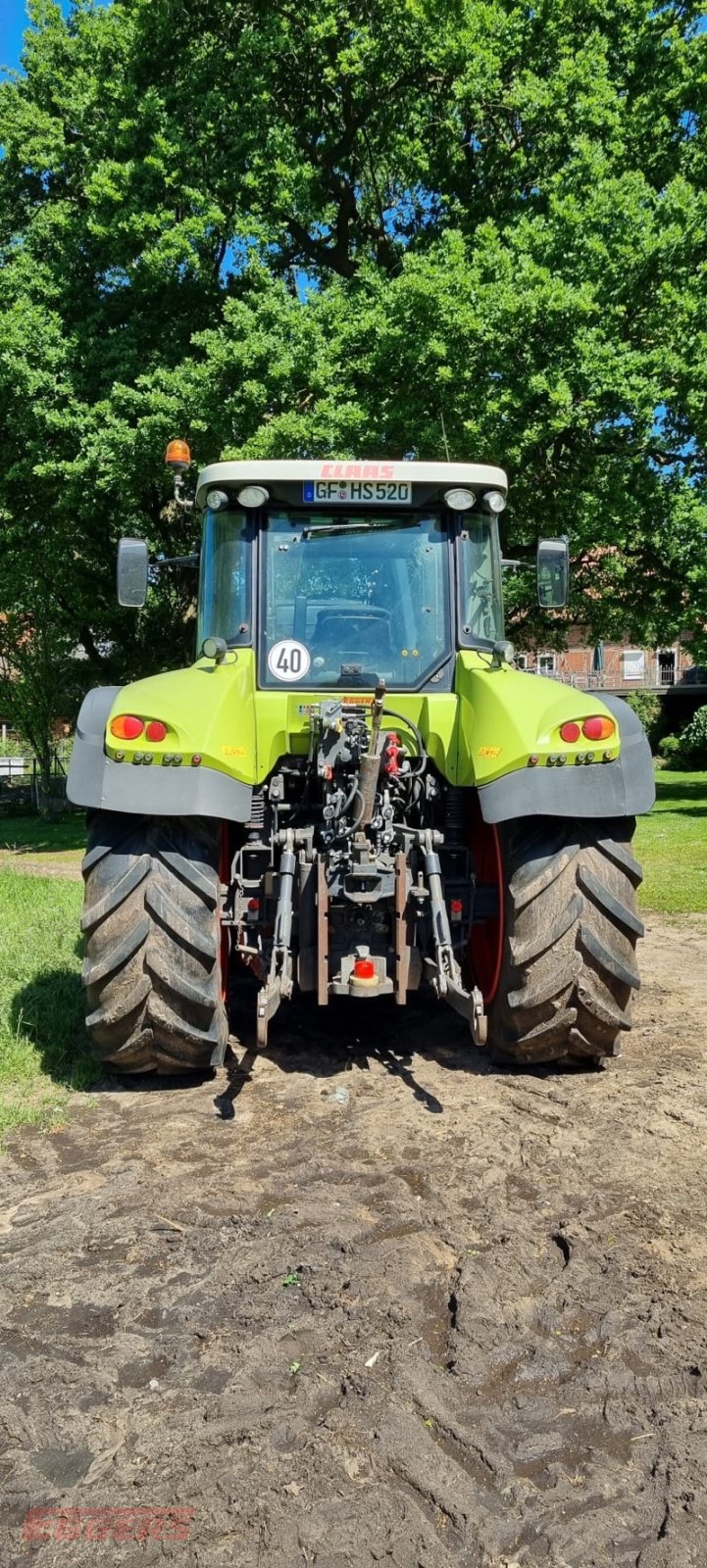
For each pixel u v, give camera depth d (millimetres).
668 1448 2096
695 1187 3223
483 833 4566
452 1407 2229
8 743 37750
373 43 15266
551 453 14625
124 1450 2096
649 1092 4074
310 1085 4203
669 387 14180
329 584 4469
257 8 15539
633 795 3984
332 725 4016
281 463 4387
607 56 16578
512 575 18328
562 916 3980
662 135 16219
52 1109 3891
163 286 15156
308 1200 3137
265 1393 2264
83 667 23781
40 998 5164
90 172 15570
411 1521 1916
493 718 4027
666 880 9867
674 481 16047
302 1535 1884
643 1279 2686
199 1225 2998
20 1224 3018
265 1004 3588
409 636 4465
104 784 3854
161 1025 3896
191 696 4004
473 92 15109
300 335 13336
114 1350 2416
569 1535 1894
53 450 15336
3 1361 2381
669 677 44719
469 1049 4660
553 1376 2328
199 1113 3893
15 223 16891
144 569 4891
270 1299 2613
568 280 13531
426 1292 2666
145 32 15320
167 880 3922
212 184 14914
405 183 17453
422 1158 3449
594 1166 3377
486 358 13148
